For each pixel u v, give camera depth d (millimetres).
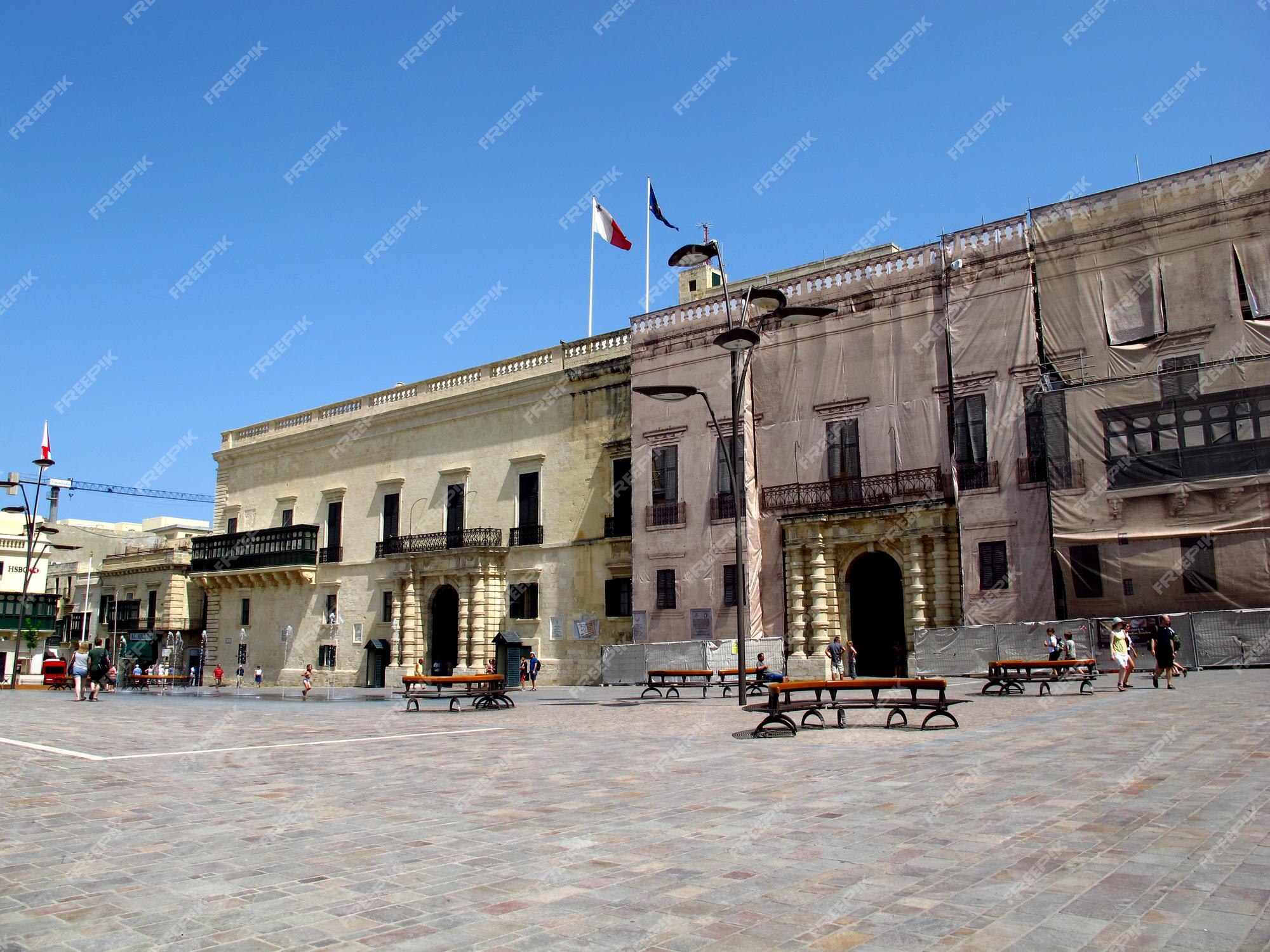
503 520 43906
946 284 31375
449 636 45906
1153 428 27203
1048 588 28297
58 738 16109
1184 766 10008
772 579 34188
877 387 32625
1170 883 5852
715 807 8656
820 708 15336
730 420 35656
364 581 48938
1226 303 26953
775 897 5789
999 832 7320
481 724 18922
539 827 7980
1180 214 27875
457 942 5121
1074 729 13836
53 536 72812
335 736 16438
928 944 4938
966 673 28406
